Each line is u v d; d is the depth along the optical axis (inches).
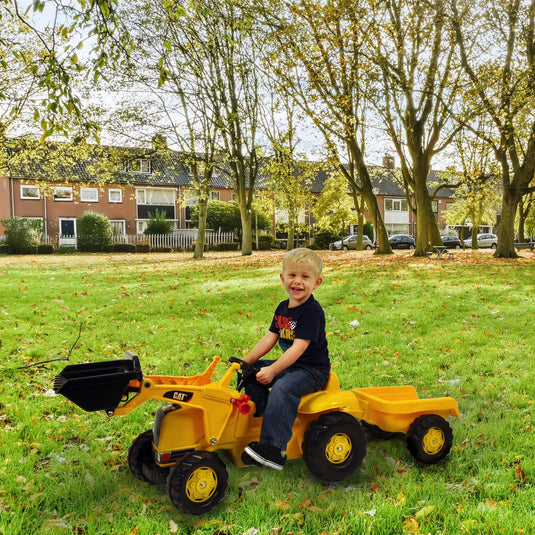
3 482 119.0
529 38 720.3
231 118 893.2
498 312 326.6
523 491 113.6
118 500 112.3
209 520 104.4
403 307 350.9
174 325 296.2
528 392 181.9
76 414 162.1
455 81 776.3
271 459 109.5
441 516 104.8
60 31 191.3
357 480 122.4
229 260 942.4
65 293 406.3
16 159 962.1
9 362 212.2
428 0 703.7
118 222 1857.8
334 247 1796.3
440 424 129.3
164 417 110.3
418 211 927.7
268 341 131.6
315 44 651.5
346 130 728.3
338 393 122.6
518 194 832.9
